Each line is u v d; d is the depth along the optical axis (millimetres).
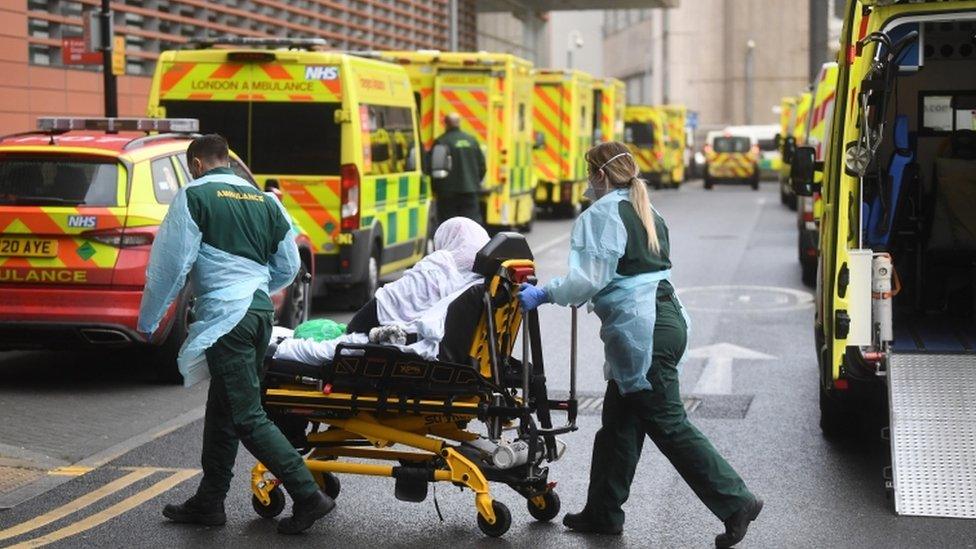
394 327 8453
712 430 11766
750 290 21922
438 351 8422
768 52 92812
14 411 12305
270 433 8453
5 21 21766
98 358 15336
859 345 9852
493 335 8453
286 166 17844
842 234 9914
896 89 12539
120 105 25266
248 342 8422
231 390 8398
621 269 8266
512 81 29531
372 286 18953
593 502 8633
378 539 8531
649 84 103188
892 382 9516
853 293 9852
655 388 8266
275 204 8742
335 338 8836
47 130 14234
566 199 38125
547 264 25828
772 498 9562
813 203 21234
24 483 9844
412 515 9109
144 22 25953
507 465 8453
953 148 12438
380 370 8500
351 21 36281
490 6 53500
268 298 8586
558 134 37844
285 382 8797
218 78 17906
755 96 93188
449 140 24203
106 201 12852
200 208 8414
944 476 9109
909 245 12492
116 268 12766
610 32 121562
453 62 28781
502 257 8453
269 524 8836
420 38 43188
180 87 18016
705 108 93562
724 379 14195
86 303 12773
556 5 56344
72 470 10242
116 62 20438
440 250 8852
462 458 8523
